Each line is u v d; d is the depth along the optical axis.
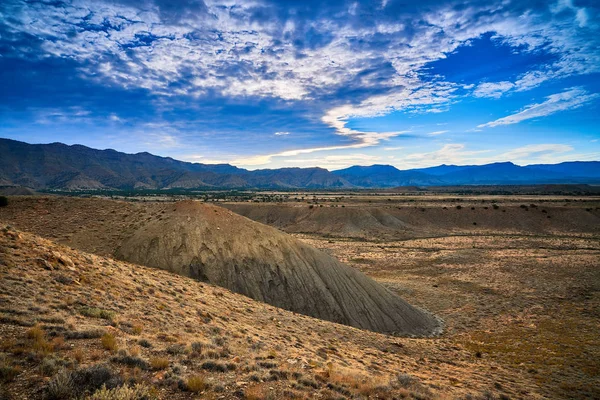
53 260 18.03
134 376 9.14
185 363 11.05
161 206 44.94
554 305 41.34
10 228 20.27
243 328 19.19
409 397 12.51
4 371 7.91
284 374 11.94
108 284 18.52
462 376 20.44
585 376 22.33
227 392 9.55
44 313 12.14
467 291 49.28
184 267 33.28
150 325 14.47
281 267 36.84
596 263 59.47
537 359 25.83
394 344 27.31
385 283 53.78
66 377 7.98
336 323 31.42
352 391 11.58
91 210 42.75
